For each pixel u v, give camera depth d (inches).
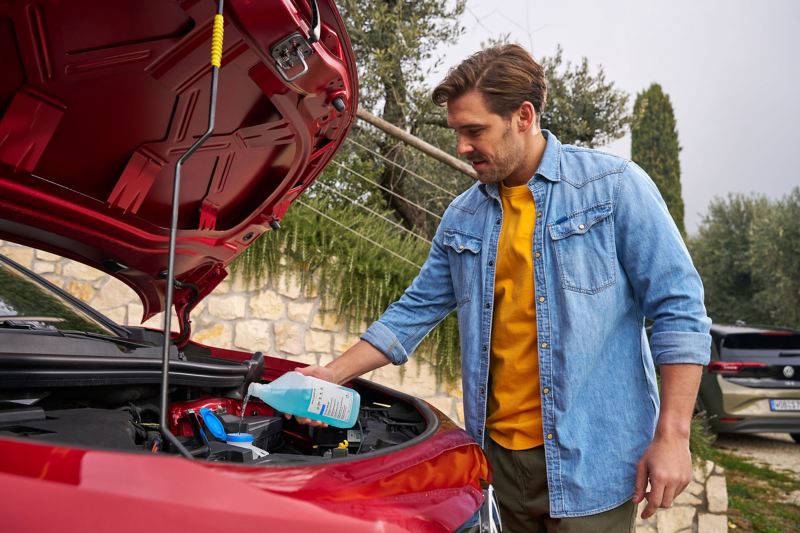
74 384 55.9
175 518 34.7
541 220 75.9
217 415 68.8
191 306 87.7
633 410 73.8
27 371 51.8
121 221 71.0
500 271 78.9
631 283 74.0
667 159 706.2
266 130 65.9
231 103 62.1
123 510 34.1
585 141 335.0
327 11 55.9
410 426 71.9
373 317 178.7
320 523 37.9
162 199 72.2
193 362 72.0
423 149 186.4
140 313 173.8
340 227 185.5
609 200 73.2
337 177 254.2
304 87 57.4
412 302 87.4
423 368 177.8
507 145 73.2
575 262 73.5
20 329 60.7
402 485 46.9
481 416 79.0
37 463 35.3
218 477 37.6
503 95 71.1
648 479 68.5
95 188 67.6
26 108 56.0
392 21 287.9
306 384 66.0
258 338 172.9
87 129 60.9
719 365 297.9
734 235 720.3
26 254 169.0
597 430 72.9
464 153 74.4
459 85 72.0
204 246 79.2
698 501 182.5
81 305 79.5
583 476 72.0
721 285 731.4
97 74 55.8
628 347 74.7
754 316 697.6
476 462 61.4
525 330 76.6
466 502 51.2
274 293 174.9
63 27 51.1
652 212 71.6
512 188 79.6
